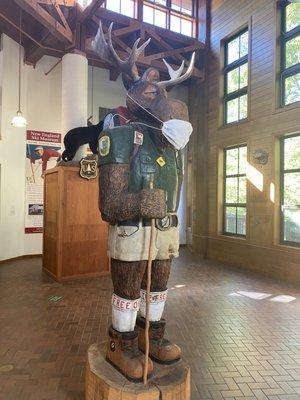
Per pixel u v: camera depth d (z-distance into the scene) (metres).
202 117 9.35
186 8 9.66
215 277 6.85
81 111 7.41
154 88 2.13
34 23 7.73
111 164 2.01
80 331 3.85
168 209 2.15
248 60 7.75
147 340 1.94
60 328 3.93
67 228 6.20
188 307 4.85
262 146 7.33
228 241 8.32
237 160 8.33
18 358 3.16
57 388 2.66
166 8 9.21
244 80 8.17
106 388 1.90
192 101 10.30
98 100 9.61
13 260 8.22
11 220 8.22
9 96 8.08
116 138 2.02
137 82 2.22
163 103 2.07
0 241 7.88
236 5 8.20
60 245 6.12
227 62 8.76
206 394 2.64
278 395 2.64
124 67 2.24
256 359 3.24
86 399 2.15
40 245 8.84
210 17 9.23
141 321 2.29
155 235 2.07
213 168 8.94
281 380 2.87
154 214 1.85
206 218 9.15
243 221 8.12
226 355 3.32
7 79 8.01
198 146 9.48
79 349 3.37
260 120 7.39
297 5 6.77
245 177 8.05
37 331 3.83
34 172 8.73
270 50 7.16
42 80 8.87
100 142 2.11
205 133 9.20
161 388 1.88
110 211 1.99
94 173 6.41
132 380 1.92
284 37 7.00
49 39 7.55
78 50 7.37
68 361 3.11
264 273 7.18
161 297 2.27
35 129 8.74
